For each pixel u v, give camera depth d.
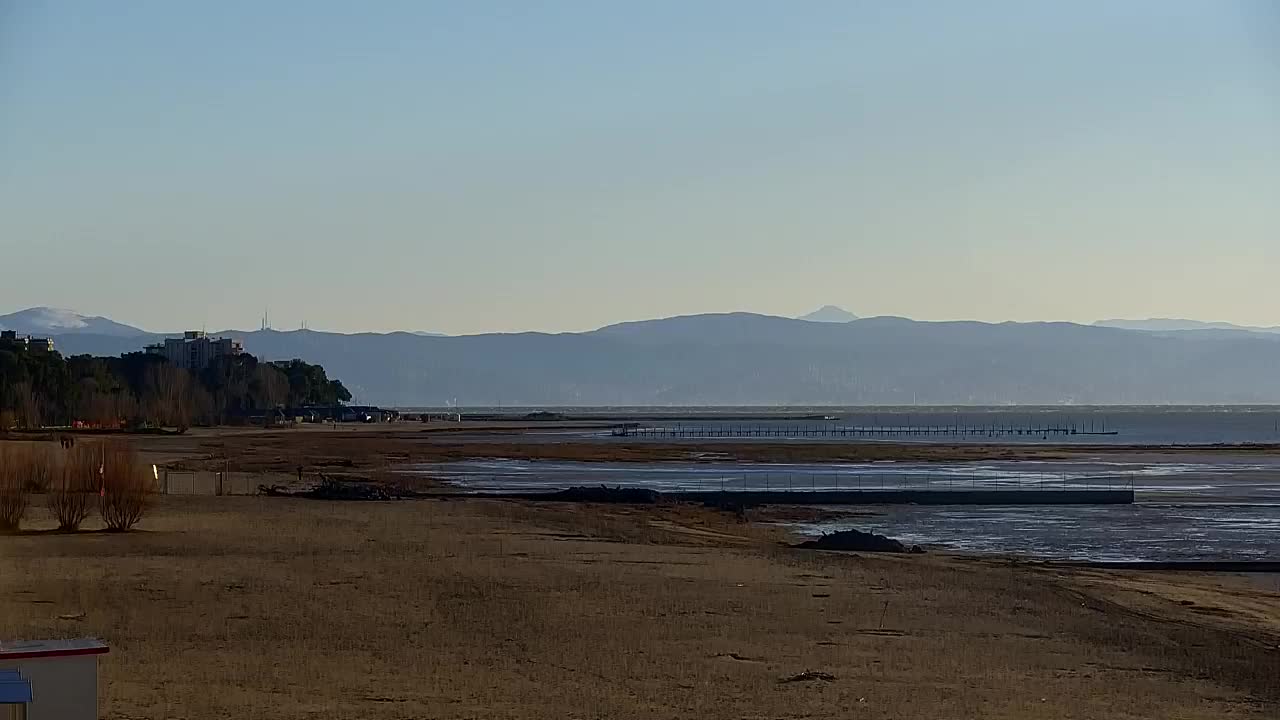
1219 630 32.59
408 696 21.84
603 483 102.69
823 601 34.28
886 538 58.88
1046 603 35.47
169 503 65.75
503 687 22.77
